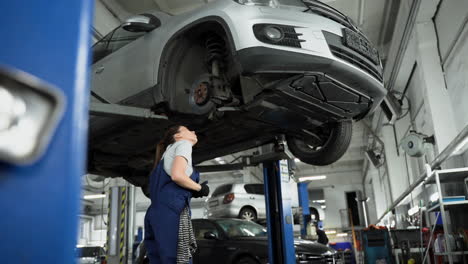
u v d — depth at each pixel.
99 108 2.64
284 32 2.56
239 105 2.88
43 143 0.35
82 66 0.44
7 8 0.41
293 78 2.57
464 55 5.24
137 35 3.41
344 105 2.97
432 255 6.02
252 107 2.76
